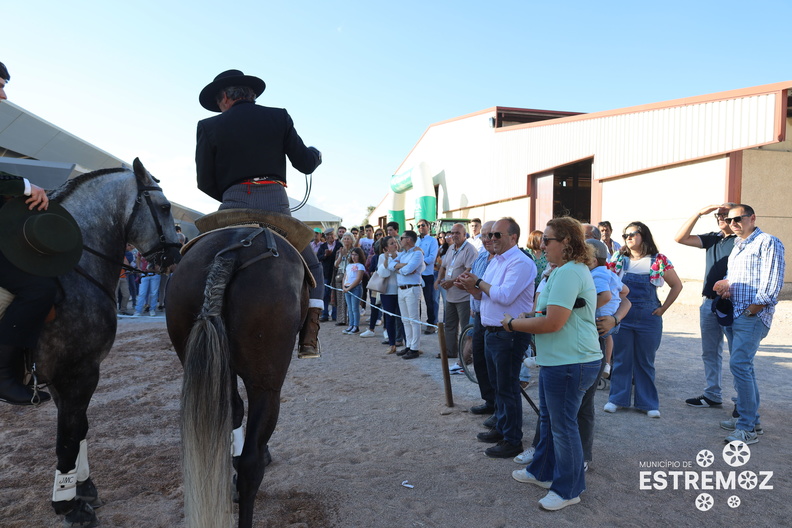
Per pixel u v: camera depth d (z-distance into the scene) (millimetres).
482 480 3908
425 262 10156
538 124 21312
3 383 2750
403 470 4082
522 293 4277
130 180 3609
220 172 3150
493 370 4695
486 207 25750
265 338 2508
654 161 15594
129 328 11289
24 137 18797
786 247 14227
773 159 14016
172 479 3834
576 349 3355
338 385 6711
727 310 4789
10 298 2719
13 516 3305
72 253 2883
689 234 5605
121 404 5770
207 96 3451
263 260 2625
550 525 3262
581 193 26734
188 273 2617
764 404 5727
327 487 3752
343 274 11875
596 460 4277
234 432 3695
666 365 7691
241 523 2379
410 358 8289
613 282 4629
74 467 3125
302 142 3379
